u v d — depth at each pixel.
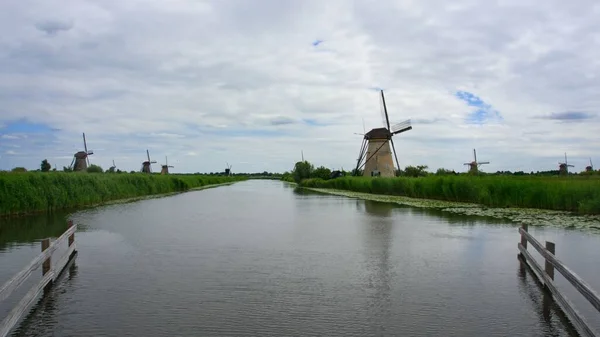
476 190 30.23
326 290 8.99
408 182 40.34
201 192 58.34
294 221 21.34
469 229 17.53
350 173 79.56
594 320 7.12
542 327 6.88
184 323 7.12
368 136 61.25
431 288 9.11
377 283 9.51
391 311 7.67
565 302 7.09
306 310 7.75
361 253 12.84
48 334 6.68
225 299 8.40
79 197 31.73
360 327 6.93
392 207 28.92
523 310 7.70
